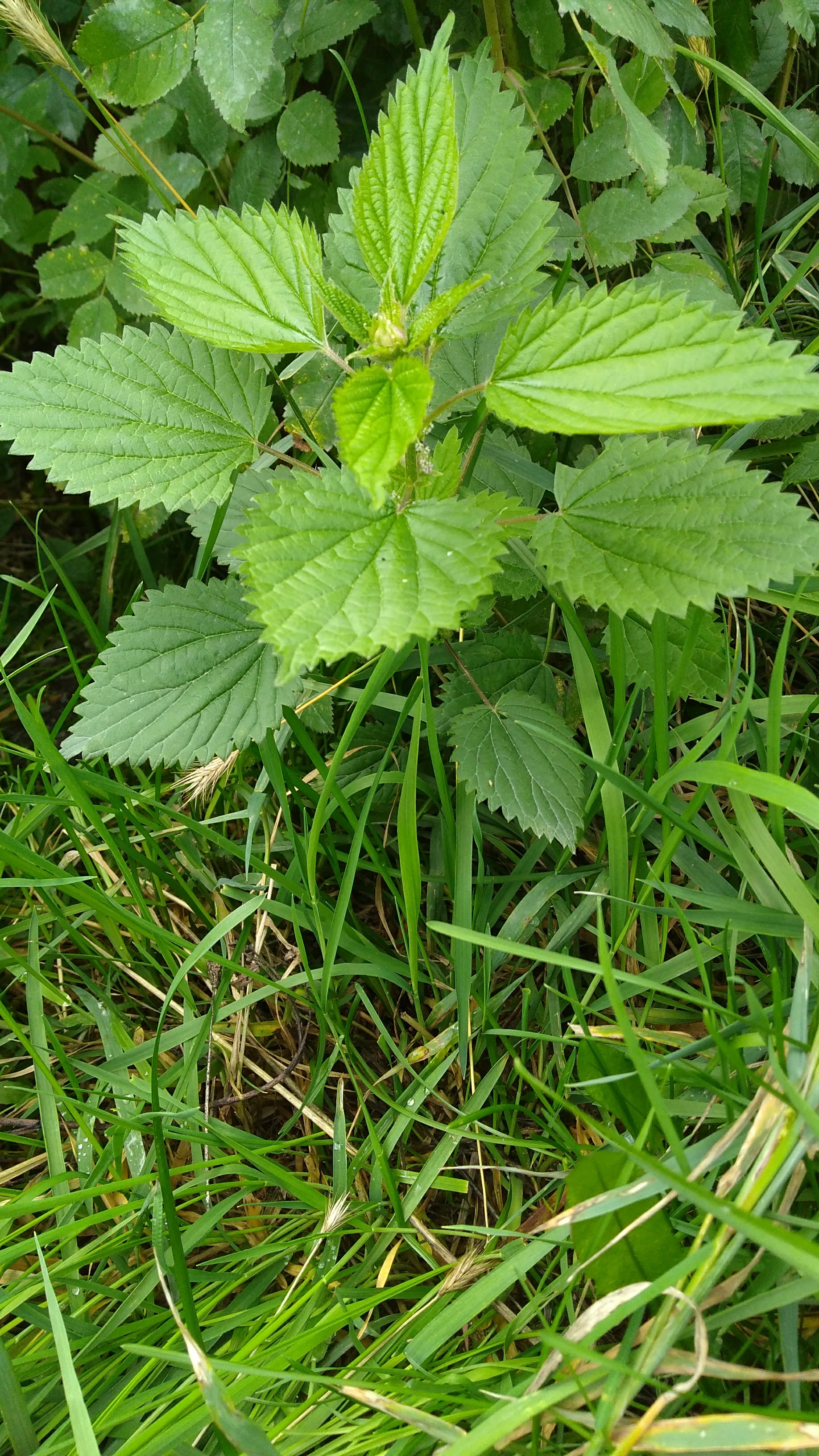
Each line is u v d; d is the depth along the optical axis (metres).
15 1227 0.62
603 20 0.60
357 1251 0.61
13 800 0.64
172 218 0.65
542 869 0.68
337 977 0.65
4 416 0.60
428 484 0.59
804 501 0.73
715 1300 0.52
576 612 0.63
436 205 0.56
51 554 0.72
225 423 0.62
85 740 0.60
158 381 0.62
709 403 0.53
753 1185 0.51
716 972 0.64
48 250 0.85
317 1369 0.57
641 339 0.55
